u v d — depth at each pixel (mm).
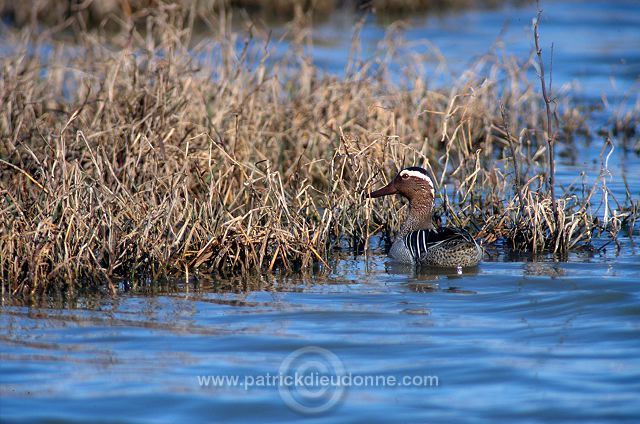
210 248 18312
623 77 38438
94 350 13695
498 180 22203
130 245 17719
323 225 19469
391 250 19641
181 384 12500
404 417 11492
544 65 40312
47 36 30969
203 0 43250
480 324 14844
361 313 15461
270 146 24469
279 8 49781
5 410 11648
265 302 16125
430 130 27359
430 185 20125
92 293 16656
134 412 11688
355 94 25812
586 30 49188
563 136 30922
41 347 13766
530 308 15672
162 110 22016
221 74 25641
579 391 12156
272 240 18828
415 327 14703
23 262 16812
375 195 20438
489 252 19719
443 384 12461
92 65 25938
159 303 16047
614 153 28922
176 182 18562
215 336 14297
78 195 17828
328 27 46406
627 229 21234
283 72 28688
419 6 54062
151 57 24438
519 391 12211
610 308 15570
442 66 30484
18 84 23750
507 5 56875
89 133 21219
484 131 27703
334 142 23984
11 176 20609
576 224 19703
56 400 11969
